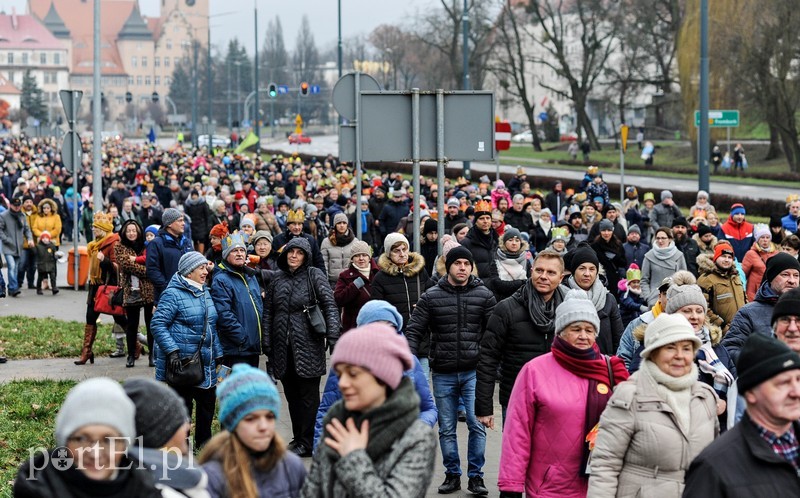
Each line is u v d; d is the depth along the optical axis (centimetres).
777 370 1198
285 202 6675
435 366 2297
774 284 2122
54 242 5759
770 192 11538
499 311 2112
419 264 2773
